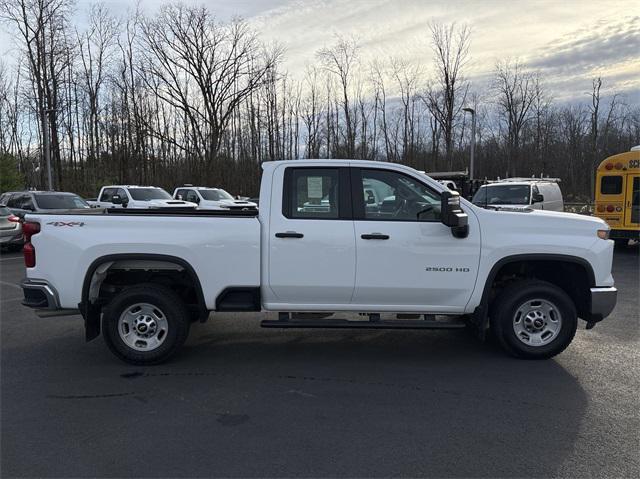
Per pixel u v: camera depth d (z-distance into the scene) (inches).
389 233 195.5
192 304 216.1
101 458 130.8
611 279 205.5
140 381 186.2
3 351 224.5
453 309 201.0
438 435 141.7
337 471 123.4
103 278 208.8
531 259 198.1
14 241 598.9
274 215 197.9
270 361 207.8
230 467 125.8
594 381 182.1
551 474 121.5
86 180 1723.7
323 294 199.6
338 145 1872.5
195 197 824.3
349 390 175.6
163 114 1785.2
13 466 127.3
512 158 1846.7
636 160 526.3
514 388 175.9
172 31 1593.3
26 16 1518.2
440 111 1803.6
